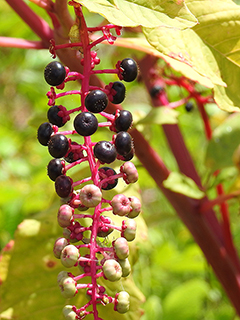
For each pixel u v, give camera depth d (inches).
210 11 12.1
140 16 10.2
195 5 12.1
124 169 10.6
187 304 28.8
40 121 18.1
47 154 36.6
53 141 10.2
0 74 39.6
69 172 23.8
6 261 14.4
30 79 37.3
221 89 12.3
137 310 14.0
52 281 14.3
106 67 29.2
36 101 37.6
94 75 14.2
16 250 14.5
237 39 12.0
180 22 10.3
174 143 20.9
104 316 13.8
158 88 20.3
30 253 14.5
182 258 32.1
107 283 13.9
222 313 31.8
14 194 31.7
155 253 34.2
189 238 39.1
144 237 15.2
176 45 11.5
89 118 10.1
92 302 10.3
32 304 14.2
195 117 36.4
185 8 10.4
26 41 14.9
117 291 13.9
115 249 10.2
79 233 10.6
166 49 11.3
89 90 11.3
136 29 19.8
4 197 31.6
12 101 44.0
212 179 19.5
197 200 17.5
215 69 12.0
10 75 39.3
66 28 13.7
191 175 20.5
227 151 17.5
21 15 14.7
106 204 14.6
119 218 14.5
